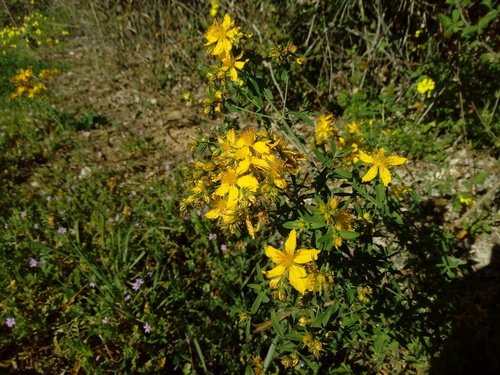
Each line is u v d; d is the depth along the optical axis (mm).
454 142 541
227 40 245
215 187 213
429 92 511
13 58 1066
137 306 336
